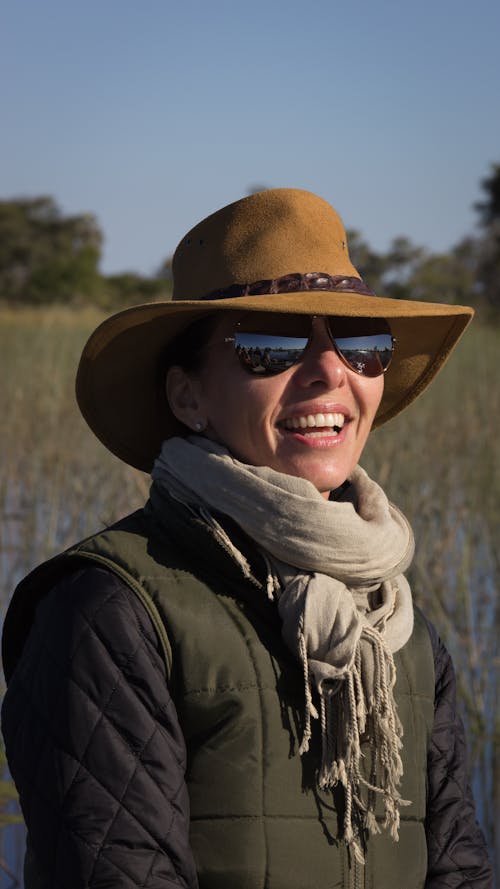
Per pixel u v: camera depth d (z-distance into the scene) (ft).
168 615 4.21
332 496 5.11
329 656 4.29
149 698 4.02
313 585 4.39
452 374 30.37
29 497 19.49
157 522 4.59
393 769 4.33
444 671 5.17
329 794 4.31
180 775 4.03
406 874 4.54
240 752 4.15
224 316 4.75
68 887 3.81
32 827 3.99
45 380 29.40
